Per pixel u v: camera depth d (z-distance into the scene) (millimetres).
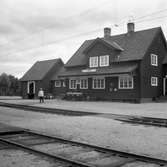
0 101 34594
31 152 7359
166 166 6121
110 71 32094
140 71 31000
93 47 36719
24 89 51438
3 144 8555
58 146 8336
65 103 29844
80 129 12031
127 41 36000
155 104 27734
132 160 6641
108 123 13984
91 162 6523
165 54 36625
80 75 35250
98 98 34812
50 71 48969
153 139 9633
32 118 16344
